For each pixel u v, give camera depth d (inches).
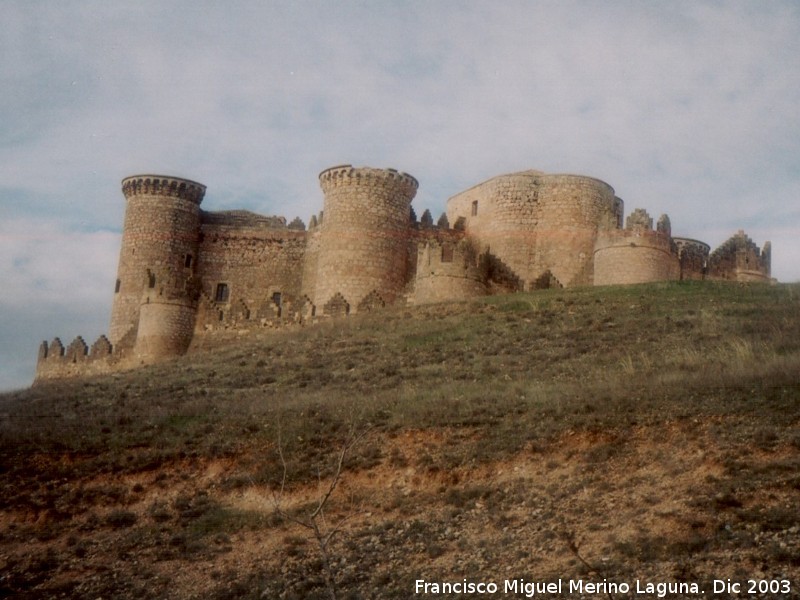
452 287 2080.5
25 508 930.1
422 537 769.6
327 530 822.5
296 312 2123.5
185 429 1102.4
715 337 1437.0
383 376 1444.4
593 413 959.0
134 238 2406.5
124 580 776.3
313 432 1040.2
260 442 1034.7
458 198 2532.0
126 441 1069.1
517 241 2336.4
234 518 880.9
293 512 870.4
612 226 2167.8
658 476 791.1
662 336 1502.2
